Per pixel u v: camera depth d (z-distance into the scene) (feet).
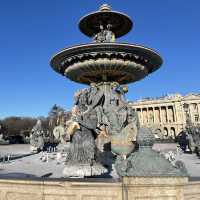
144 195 14.62
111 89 44.39
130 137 36.63
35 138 69.21
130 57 41.47
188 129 68.85
